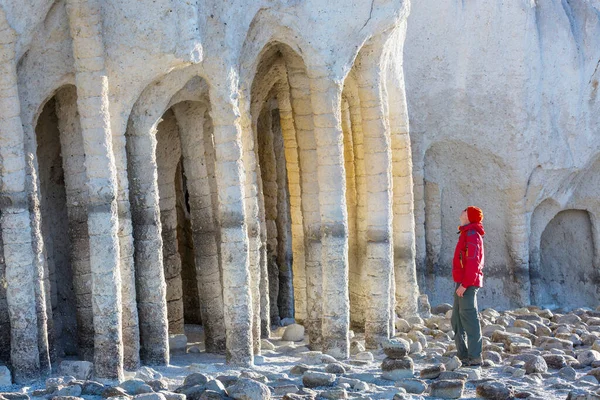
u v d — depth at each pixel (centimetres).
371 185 1570
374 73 1558
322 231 1501
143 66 1334
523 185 2173
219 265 1548
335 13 1491
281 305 1952
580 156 2233
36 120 1333
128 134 1393
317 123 1495
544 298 2342
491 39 2133
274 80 1658
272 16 1464
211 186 1556
